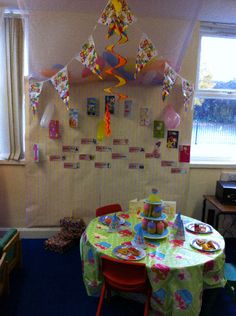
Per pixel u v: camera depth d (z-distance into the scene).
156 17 2.72
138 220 2.38
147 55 2.18
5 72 3.01
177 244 2.00
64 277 2.57
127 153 3.22
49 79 2.86
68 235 3.10
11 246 2.46
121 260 1.75
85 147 3.18
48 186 3.22
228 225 3.45
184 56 2.95
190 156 3.42
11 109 3.07
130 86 3.08
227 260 2.96
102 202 3.30
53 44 2.71
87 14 2.71
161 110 3.15
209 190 3.41
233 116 3.43
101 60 2.60
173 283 1.74
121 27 1.99
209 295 2.08
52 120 3.07
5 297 2.29
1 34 2.93
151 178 3.28
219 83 3.35
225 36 3.24
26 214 3.27
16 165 3.18
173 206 2.48
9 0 2.69
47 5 2.62
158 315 1.86
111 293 2.30
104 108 3.11
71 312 2.16
